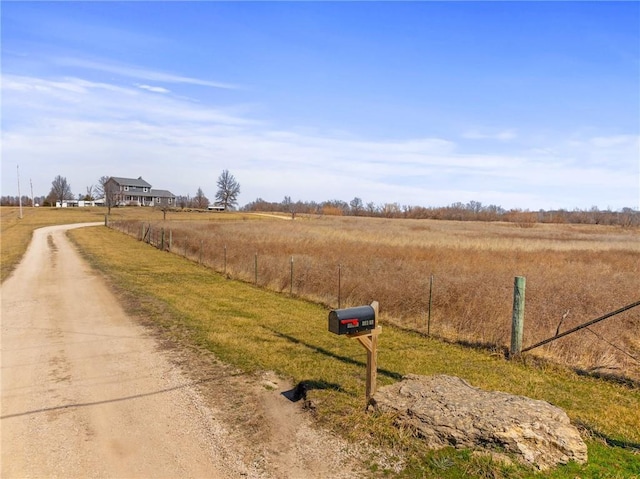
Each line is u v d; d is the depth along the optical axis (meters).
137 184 117.19
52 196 113.75
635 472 4.21
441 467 4.21
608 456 4.52
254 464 4.43
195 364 7.37
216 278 17.27
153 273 18.27
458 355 8.20
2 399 6.00
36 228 47.03
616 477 4.09
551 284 12.66
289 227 45.28
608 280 14.24
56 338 8.97
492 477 4.03
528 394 6.34
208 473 4.28
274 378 6.75
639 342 9.05
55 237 36.50
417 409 4.93
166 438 4.95
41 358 7.72
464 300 10.77
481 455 4.29
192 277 17.41
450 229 54.00
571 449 4.34
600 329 8.96
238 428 5.17
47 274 17.70
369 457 4.47
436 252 22.19
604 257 22.66
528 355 8.05
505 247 27.36
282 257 18.72
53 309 11.66
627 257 22.64
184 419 5.40
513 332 8.07
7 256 23.81
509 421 4.54
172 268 20.00
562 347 8.23
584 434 4.95
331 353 8.02
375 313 5.39
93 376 6.85
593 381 7.03
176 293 13.88
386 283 12.47
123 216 71.94
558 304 10.43
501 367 7.56
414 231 45.25
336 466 4.36
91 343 8.61
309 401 5.76
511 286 12.00
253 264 17.86
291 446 4.76
